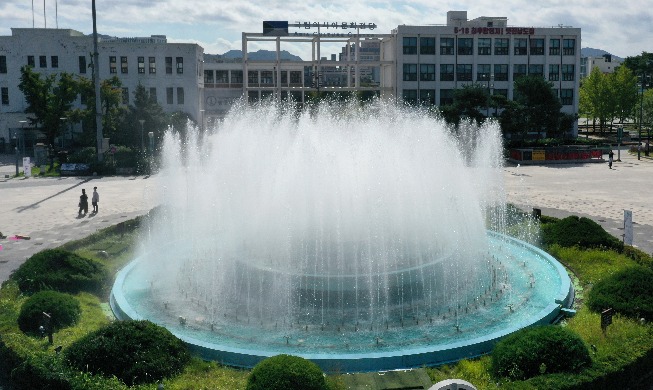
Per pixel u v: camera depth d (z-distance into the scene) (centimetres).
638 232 2795
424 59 7381
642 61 11169
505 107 6544
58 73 6994
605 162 6000
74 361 1252
